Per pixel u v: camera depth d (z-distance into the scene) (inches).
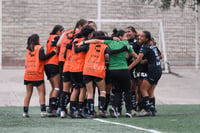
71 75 1273.4
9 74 2332.7
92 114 1274.6
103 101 1268.5
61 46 1322.6
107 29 2736.2
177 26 2625.5
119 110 1348.4
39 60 1298.0
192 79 2316.7
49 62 1333.7
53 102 1325.0
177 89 2081.7
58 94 1342.3
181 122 1132.5
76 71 1266.0
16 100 1792.6
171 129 995.3
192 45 2610.7
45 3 2723.9
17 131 968.3
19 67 2586.1
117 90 1293.1
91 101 1266.0
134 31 1414.9
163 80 2269.9
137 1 2672.2
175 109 1569.9
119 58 1274.6
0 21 2480.3
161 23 2508.6
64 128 1012.5
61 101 1283.2
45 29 2716.5
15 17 2669.8
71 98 1282.0
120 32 1288.1
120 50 1261.1
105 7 2714.1
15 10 2674.7
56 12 2736.2
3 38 2632.9
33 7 2706.7
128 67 1322.6
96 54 1246.3
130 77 1295.5
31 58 1299.2
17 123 1130.7
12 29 2655.0
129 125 1067.9
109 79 1296.8
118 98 1288.1
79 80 1275.8
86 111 1322.6
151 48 1328.7
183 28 2618.1
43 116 1302.9
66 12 2743.6
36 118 1272.1
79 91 1288.1
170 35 2628.0
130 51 1290.6
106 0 2706.7
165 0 1712.6
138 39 1409.9
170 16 2632.9
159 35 2566.4
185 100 1861.5
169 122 1133.7
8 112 1446.9
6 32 2642.7
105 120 1197.7
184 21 2618.1
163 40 2493.8
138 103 1370.6
